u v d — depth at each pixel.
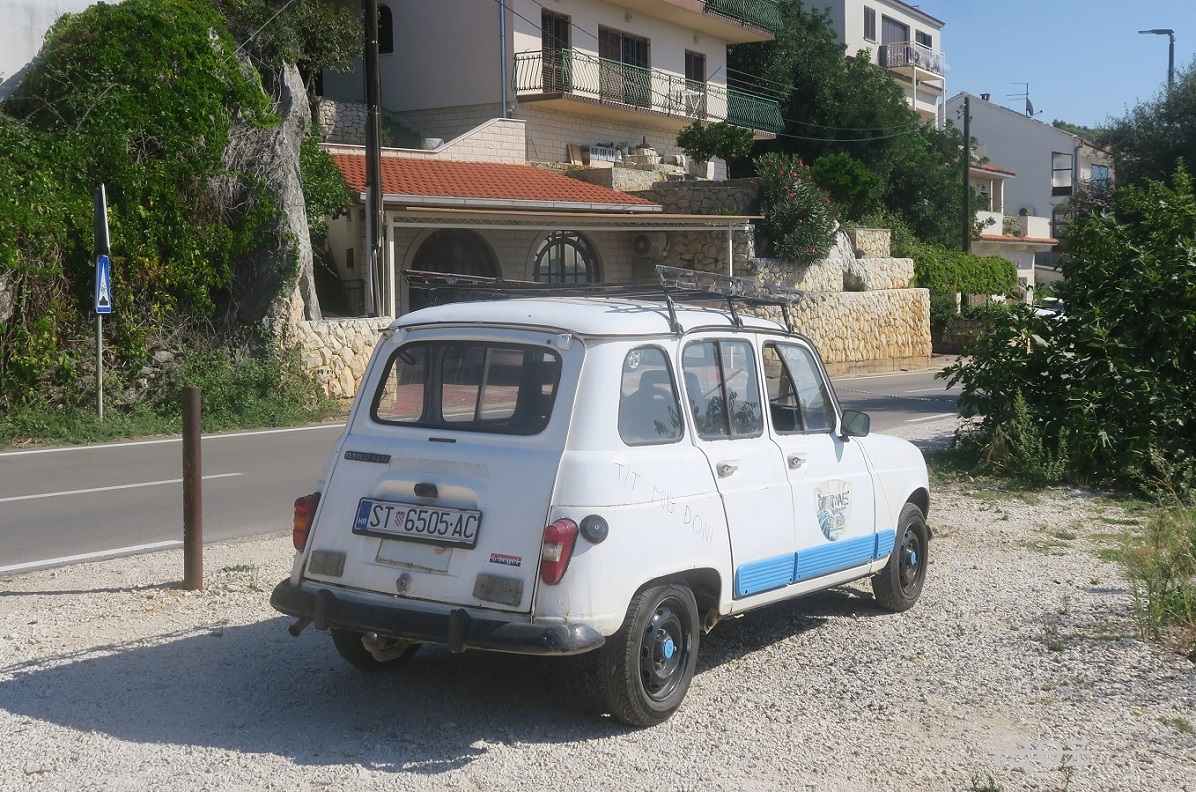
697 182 32.47
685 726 5.16
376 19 21.38
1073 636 6.59
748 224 31.34
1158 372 12.43
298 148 21.00
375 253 21.81
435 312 5.48
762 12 41.97
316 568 5.21
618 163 35.19
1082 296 13.20
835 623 6.93
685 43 39.69
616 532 4.82
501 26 32.69
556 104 34.00
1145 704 5.49
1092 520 10.19
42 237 16.95
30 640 6.31
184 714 5.23
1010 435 12.70
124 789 4.40
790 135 46.09
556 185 28.78
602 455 4.87
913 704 5.49
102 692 5.51
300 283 20.53
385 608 4.96
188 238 18.84
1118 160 36.94
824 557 6.22
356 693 5.55
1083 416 12.11
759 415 5.93
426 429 5.20
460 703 5.42
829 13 49.91
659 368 5.32
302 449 15.37
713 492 5.39
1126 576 7.82
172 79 19.28
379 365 5.44
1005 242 55.06
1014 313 13.35
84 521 10.20
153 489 11.99
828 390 6.59
